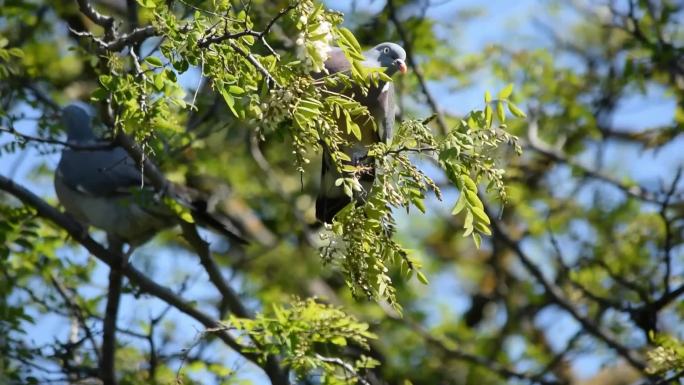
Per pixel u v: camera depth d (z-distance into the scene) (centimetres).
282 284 1580
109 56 691
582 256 1602
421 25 1505
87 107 1408
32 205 1075
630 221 1692
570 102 1678
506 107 659
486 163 634
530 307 1695
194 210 1104
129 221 1213
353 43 621
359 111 636
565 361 1602
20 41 1398
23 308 1067
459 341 1639
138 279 1095
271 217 1652
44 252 1199
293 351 862
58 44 1429
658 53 1483
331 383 902
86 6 705
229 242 1656
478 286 1844
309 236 1524
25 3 1345
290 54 689
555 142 1725
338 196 836
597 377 1659
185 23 664
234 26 645
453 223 1831
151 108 682
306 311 883
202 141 1160
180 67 643
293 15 619
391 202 618
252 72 650
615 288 1534
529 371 1619
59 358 1100
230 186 1522
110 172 1221
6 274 1152
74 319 1188
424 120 640
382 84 918
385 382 1471
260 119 627
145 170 1056
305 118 612
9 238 1112
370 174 676
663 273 1518
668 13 1509
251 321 880
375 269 633
